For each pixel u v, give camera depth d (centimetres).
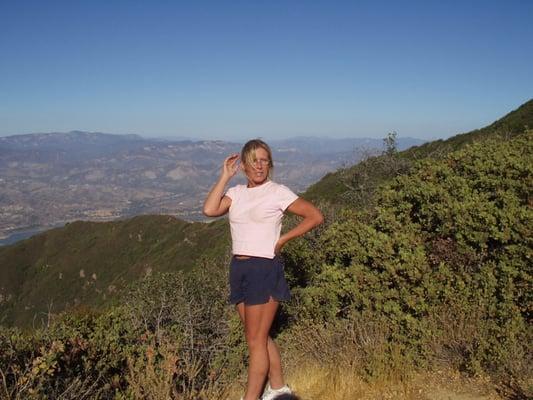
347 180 1912
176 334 634
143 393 394
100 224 10412
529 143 694
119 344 526
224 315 740
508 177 570
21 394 341
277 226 322
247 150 325
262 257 316
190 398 405
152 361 429
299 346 585
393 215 635
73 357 439
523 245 477
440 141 3198
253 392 322
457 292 490
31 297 8612
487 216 509
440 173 659
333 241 666
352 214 775
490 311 454
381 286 546
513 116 2872
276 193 319
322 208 958
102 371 437
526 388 375
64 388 389
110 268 8856
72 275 8775
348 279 573
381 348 462
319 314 594
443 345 457
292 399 354
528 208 521
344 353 489
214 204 325
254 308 316
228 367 595
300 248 845
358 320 526
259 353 323
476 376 418
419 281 520
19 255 9719
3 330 431
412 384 425
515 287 461
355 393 427
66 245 9869
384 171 1836
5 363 383
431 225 586
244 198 324
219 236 5912
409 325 477
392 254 559
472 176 615
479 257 510
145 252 8300
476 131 3031
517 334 428
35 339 445
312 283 789
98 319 659
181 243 6500
